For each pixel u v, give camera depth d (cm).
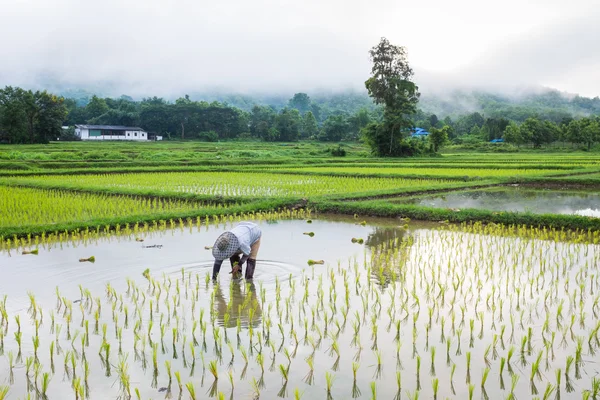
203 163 4150
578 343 558
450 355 570
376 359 562
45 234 1252
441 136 6134
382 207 1612
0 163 3325
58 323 666
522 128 9444
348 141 11819
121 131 9781
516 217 1405
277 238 1252
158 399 484
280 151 6156
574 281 853
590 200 2000
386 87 5831
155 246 1140
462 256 1040
